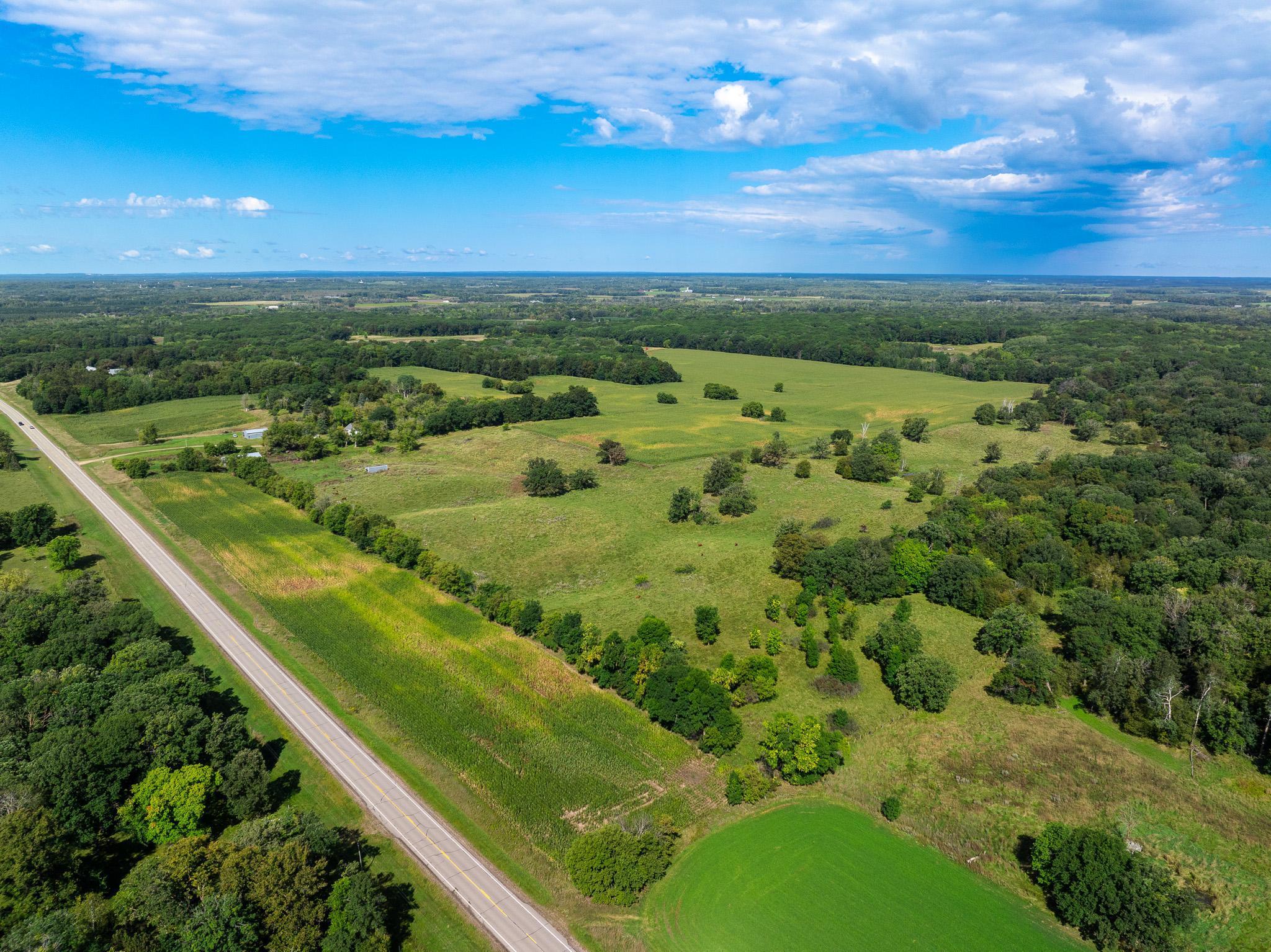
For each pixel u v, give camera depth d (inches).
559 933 1982.0
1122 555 4180.6
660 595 3937.0
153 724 2386.8
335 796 2475.4
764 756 2664.9
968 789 2546.8
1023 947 1950.1
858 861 2229.3
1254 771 2620.6
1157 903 1908.2
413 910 2032.5
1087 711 2999.5
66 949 1690.5
